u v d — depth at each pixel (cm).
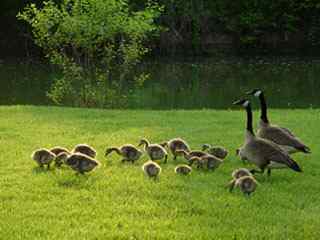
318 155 1409
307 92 3678
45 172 1193
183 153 1320
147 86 3922
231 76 4531
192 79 4359
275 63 5328
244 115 2091
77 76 2736
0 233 844
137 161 1309
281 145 1273
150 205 981
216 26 6028
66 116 1958
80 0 2591
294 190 1108
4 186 1086
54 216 923
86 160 1155
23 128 1691
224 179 1175
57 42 2661
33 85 3900
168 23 5703
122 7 2700
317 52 6066
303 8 6119
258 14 6072
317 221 925
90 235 838
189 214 948
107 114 2038
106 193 1046
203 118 1989
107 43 2919
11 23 5862
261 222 918
